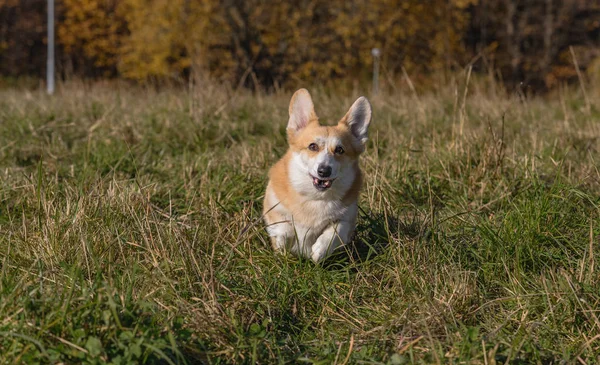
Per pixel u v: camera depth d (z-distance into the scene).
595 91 11.67
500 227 4.42
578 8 31.03
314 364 3.09
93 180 5.23
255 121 8.26
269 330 3.53
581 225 4.51
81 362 2.77
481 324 3.54
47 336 2.84
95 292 3.05
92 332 2.88
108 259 3.76
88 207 4.30
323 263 4.26
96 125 7.31
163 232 4.05
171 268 3.72
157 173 6.01
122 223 4.28
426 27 26.16
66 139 7.25
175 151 7.03
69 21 33.00
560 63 31.14
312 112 4.74
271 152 6.42
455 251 4.23
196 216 4.81
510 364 3.10
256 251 4.35
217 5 24.05
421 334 3.32
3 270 3.26
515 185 5.36
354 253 4.58
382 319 3.62
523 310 3.59
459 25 27.02
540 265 4.12
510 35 31.36
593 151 6.58
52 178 5.14
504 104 9.15
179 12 24.88
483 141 6.02
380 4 25.58
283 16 24.33
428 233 4.31
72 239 3.90
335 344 3.40
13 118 8.05
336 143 4.41
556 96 12.71
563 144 6.64
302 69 24.22
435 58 24.52
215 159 6.17
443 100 9.66
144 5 26.81
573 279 3.72
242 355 3.17
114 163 6.08
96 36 33.25
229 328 3.30
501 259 4.00
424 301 3.66
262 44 24.27
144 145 6.92
